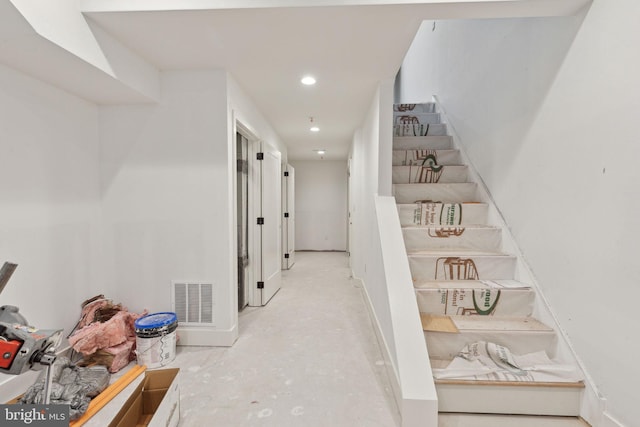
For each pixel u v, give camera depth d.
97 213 2.37
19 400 1.60
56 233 2.02
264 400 1.75
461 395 1.60
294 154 6.24
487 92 2.59
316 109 3.25
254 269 3.38
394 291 1.92
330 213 7.34
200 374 2.01
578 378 1.55
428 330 1.79
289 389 1.85
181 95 2.34
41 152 1.92
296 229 7.39
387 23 1.70
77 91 2.08
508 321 1.88
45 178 1.95
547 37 1.81
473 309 1.97
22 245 1.81
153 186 2.38
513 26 2.18
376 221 2.46
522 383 1.56
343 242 7.35
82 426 1.37
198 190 2.37
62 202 2.07
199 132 2.35
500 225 2.35
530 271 1.99
